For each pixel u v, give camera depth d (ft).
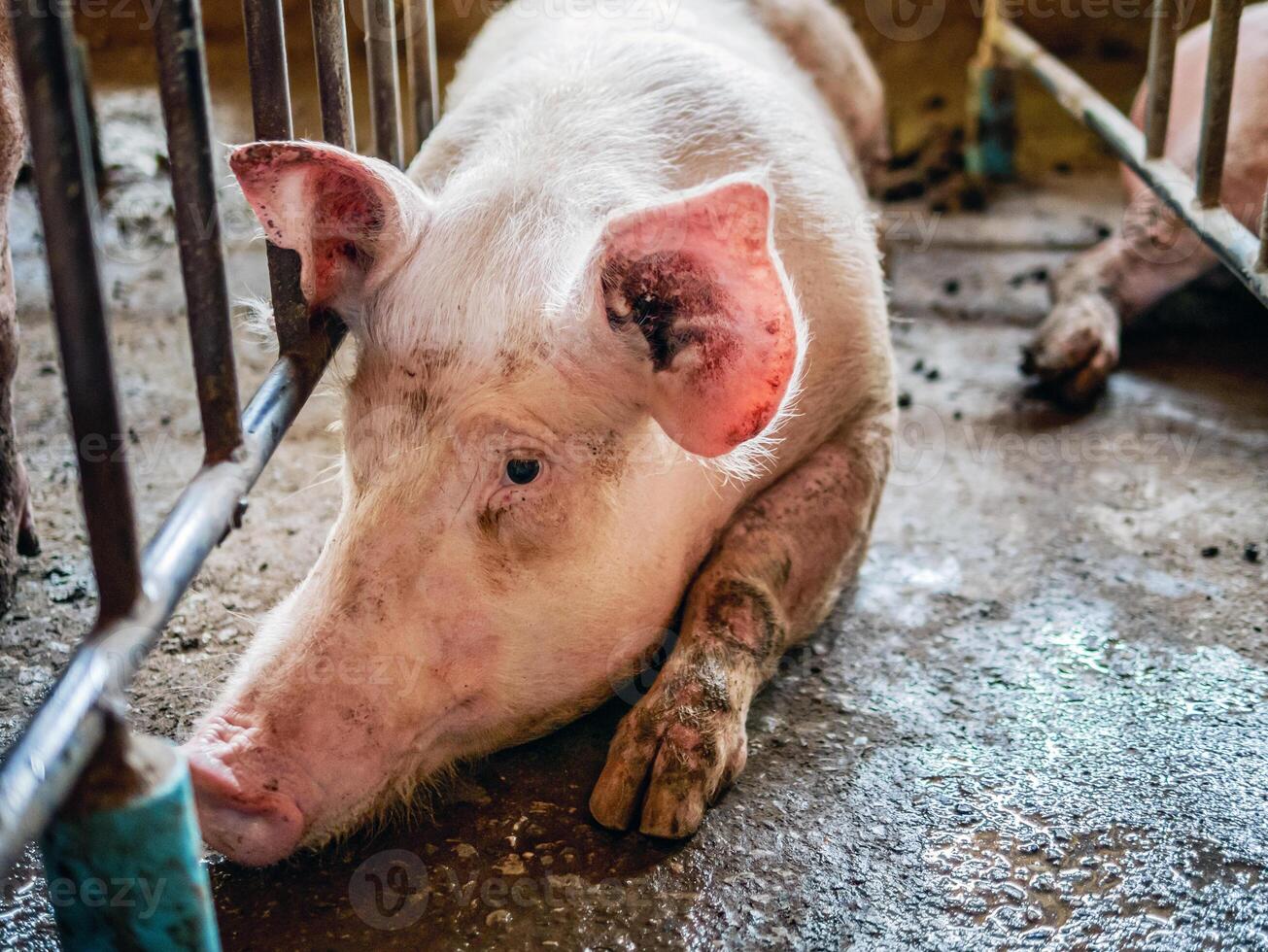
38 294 5.80
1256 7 5.16
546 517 2.75
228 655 3.45
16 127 3.18
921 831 2.88
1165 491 4.39
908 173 7.59
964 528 4.19
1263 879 2.74
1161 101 4.51
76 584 3.70
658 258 2.51
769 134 3.48
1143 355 5.47
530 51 3.84
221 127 7.54
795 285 3.36
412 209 2.84
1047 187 7.44
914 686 3.40
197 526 2.19
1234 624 3.64
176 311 5.74
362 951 2.54
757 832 2.87
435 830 2.86
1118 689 3.38
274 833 2.59
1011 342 5.62
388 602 2.69
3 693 3.25
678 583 3.13
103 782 1.82
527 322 2.73
